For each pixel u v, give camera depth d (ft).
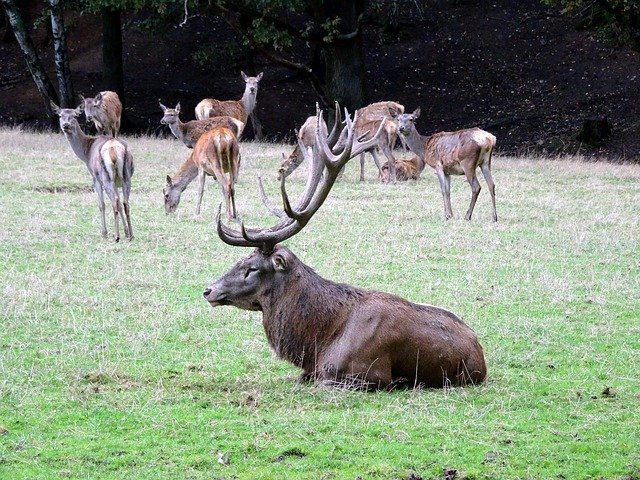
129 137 104.42
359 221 59.26
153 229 55.77
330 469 23.09
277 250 29.04
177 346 33.55
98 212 60.80
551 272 46.39
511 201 68.39
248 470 22.91
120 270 44.68
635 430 26.02
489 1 156.56
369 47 148.77
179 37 149.79
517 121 122.93
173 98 134.82
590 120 110.52
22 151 83.41
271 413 26.58
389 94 134.82
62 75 113.91
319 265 46.93
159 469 22.85
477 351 29.43
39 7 154.81
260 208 63.72
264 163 84.99
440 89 136.15
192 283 42.93
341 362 28.37
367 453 23.94
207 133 60.80
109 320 36.35
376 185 75.82
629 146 107.96
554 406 27.84
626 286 43.47
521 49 143.33
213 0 107.65
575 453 24.44
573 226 58.70
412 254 49.78
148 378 29.78
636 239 55.21
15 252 48.19
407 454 23.89
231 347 33.53
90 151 53.62
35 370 30.19
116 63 121.08
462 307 39.60
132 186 71.36
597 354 33.42
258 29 107.14
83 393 27.96
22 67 142.61
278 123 129.80
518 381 30.09
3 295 39.32
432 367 28.71
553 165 87.40
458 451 24.25
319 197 29.48
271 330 29.12
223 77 142.61
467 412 26.89
